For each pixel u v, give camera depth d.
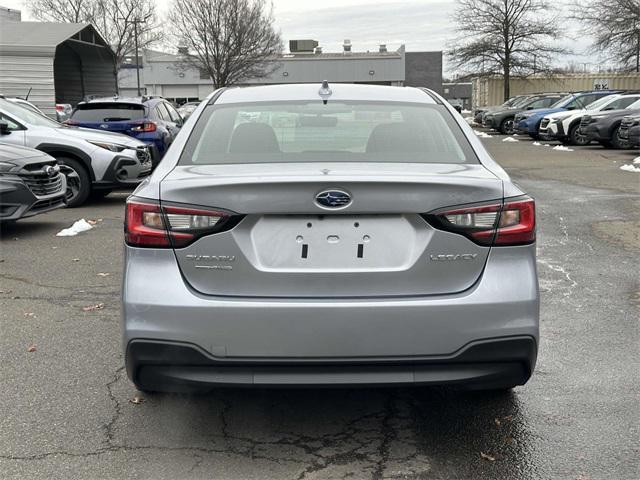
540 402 3.66
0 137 10.27
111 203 11.13
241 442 3.26
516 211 3.02
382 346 2.88
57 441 3.26
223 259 2.94
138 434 3.33
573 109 24.48
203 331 2.89
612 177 13.41
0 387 3.86
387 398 3.74
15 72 21.05
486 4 40.28
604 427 3.38
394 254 2.95
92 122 12.62
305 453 3.16
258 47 40.84
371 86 4.31
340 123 3.73
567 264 6.62
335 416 3.54
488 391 3.78
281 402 3.70
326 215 2.93
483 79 42.47
